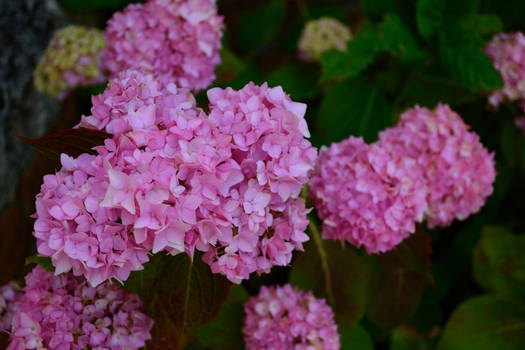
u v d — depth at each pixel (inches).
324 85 71.8
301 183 48.7
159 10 56.9
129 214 47.1
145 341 52.9
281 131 48.7
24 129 69.9
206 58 58.2
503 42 65.8
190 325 51.4
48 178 47.9
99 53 66.4
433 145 57.6
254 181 48.6
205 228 48.0
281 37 92.9
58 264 47.5
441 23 65.8
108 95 49.8
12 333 51.6
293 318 56.4
